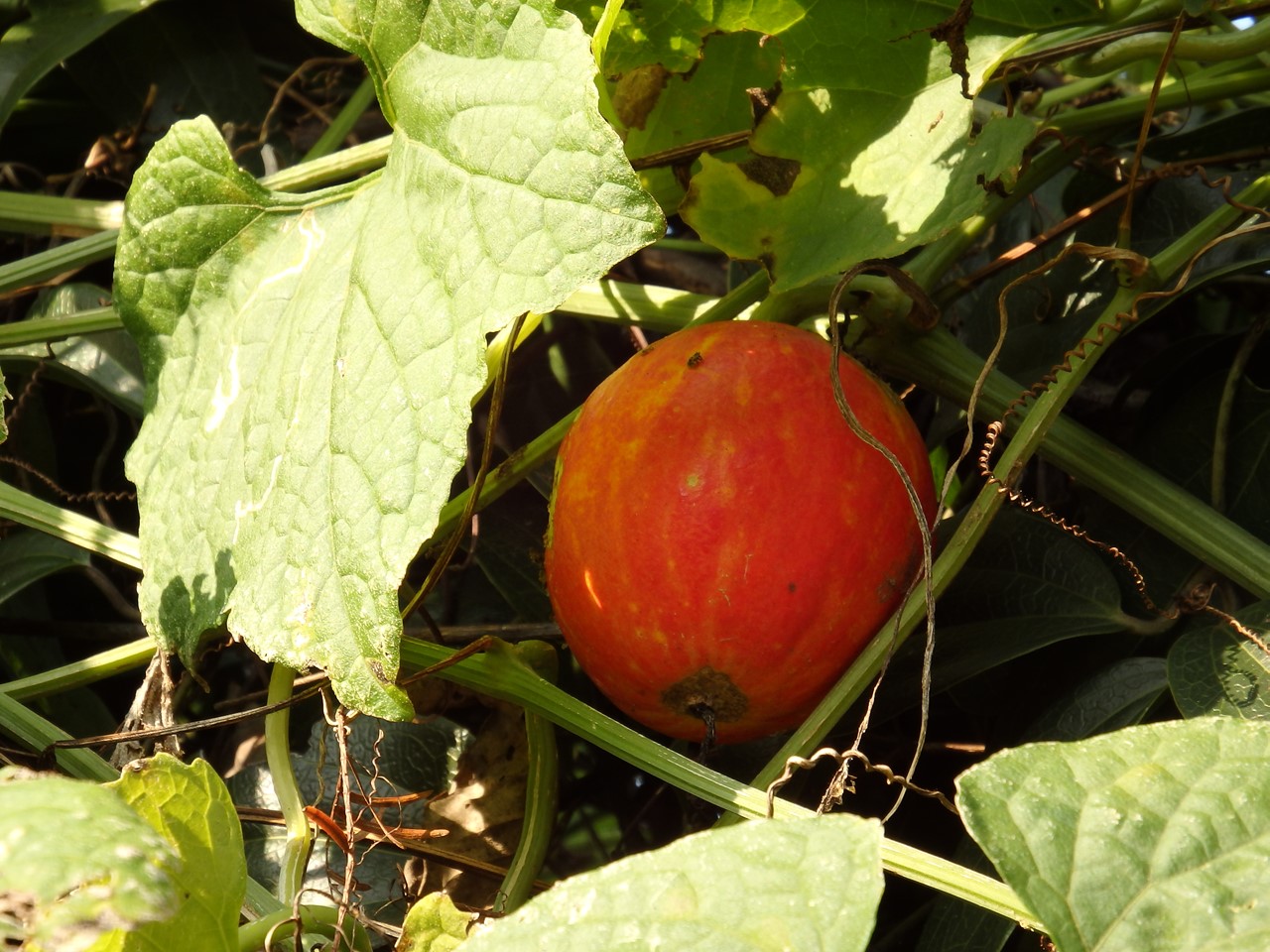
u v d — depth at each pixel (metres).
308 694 0.47
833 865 0.38
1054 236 0.50
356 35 0.47
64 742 0.47
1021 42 0.49
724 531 0.44
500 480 0.51
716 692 0.45
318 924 0.44
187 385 0.49
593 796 0.56
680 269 0.62
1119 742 0.40
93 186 0.63
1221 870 0.39
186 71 0.62
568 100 0.43
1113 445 0.49
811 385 0.45
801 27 0.48
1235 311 0.59
